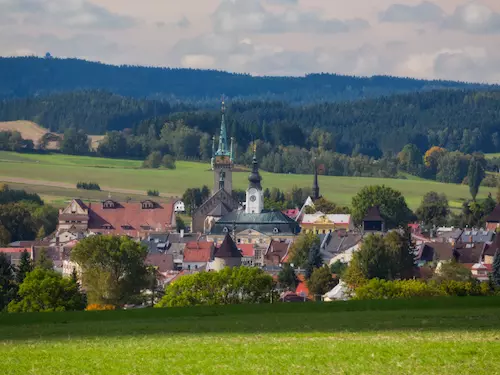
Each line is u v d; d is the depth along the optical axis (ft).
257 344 431.02
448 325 496.64
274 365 378.32
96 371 373.81
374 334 464.65
